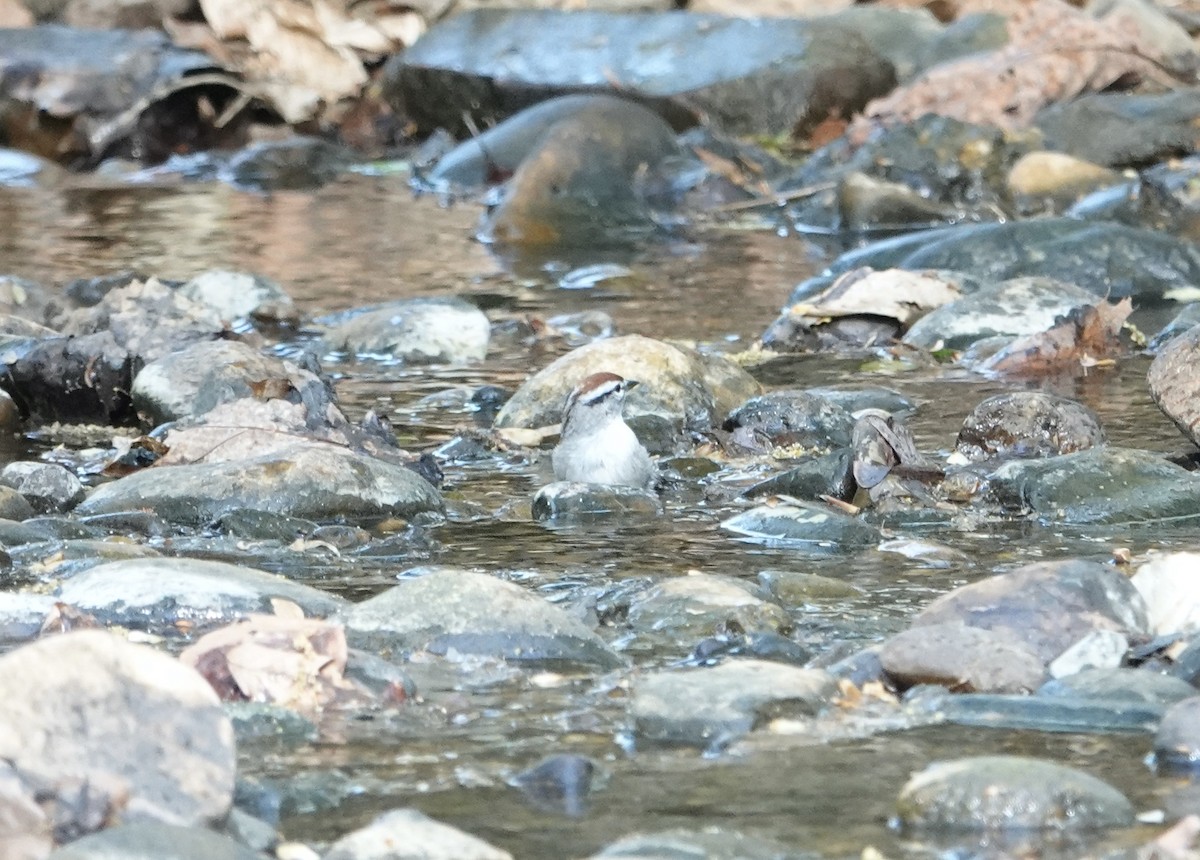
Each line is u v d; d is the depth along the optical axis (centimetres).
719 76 2608
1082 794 547
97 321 1409
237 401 1165
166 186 2611
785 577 840
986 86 2427
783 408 1198
